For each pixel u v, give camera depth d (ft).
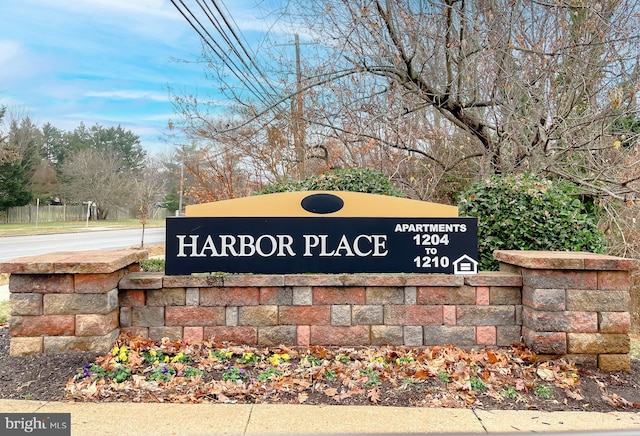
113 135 211.00
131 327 13.78
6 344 15.06
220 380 11.98
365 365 12.70
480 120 31.14
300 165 40.83
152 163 169.27
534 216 17.49
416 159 32.76
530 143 27.45
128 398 11.14
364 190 21.22
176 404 10.91
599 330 13.00
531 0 25.63
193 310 13.80
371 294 13.91
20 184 141.18
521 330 13.85
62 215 158.61
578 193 24.80
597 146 28.22
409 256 14.49
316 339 13.82
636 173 27.91
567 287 13.05
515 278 13.88
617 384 12.24
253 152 43.29
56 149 204.85
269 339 13.79
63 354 12.84
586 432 9.76
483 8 26.84
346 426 9.92
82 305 12.92
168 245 14.21
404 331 13.85
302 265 14.38
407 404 11.02
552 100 27.94
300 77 33.65
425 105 29.91
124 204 167.22
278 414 10.45
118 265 13.30
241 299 13.85
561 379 12.12
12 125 151.12
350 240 14.48
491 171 30.91
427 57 28.60
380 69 29.14
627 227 28.53
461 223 14.53
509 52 26.63
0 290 32.32
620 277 13.03
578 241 17.07
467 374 12.19
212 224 14.30
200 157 50.83
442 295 13.92
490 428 9.89
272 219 14.40
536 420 10.30
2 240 76.79
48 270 12.73
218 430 9.71
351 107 32.14
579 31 25.95
